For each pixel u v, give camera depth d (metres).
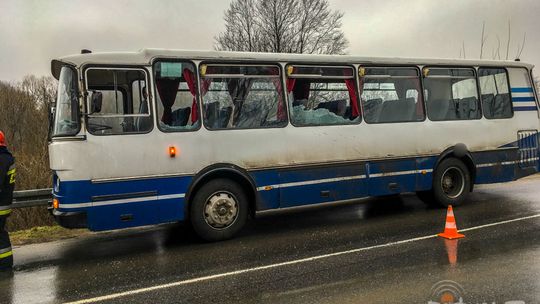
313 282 5.08
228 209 7.20
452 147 9.14
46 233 8.34
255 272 5.54
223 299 4.70
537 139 10.13
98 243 7.47
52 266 6.20
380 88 8.55
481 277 5.02
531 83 10.16
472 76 9.50
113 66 6.58
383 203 10.09
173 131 6.86
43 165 10.67
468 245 6.36
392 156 8.55
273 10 35.50
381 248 6.38
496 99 9.74
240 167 7.27
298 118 7.80
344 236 7.19
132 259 6.39
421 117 8.91
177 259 6.27
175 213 6.86
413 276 5.14
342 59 8.16
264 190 7.44
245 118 7.38
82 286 5.29
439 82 9.16
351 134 8.17
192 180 6.96
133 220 6.61
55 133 6.65
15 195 8.61
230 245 6.92
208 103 7.13
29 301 4.86
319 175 7.88
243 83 7.39
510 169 9.77
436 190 9.02
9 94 26.83
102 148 6.44
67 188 6.28
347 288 4.85
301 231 7.67
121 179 6.53
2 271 6.02
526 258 5.64
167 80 6.89
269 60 7.55
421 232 7.25
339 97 8.17
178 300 4.73
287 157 7.62
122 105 6.64
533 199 9.82
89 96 6.39
